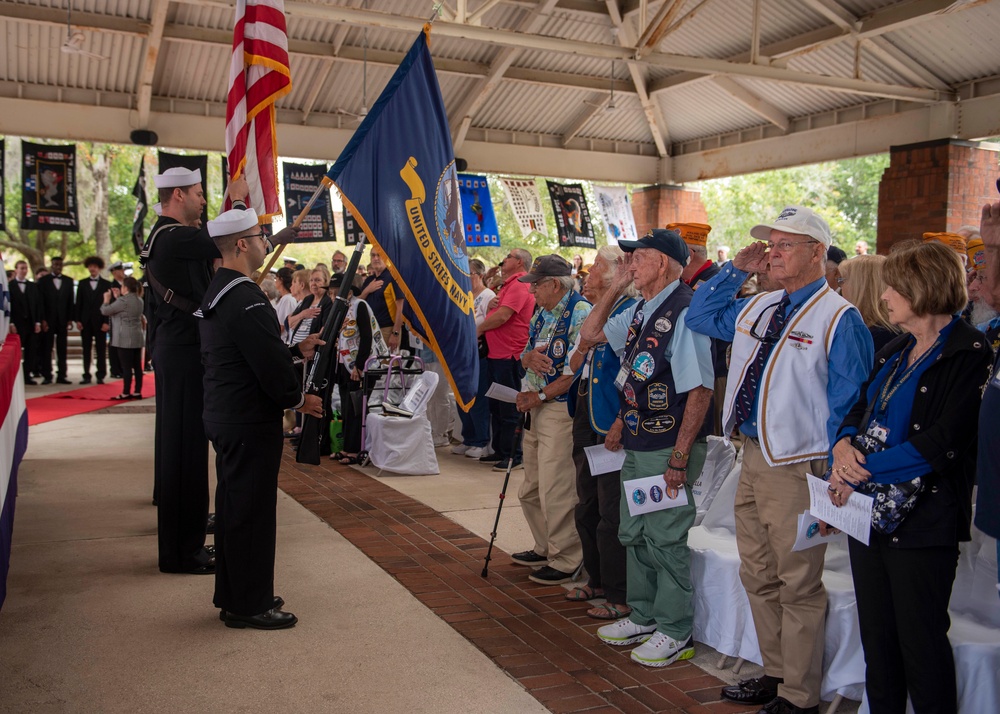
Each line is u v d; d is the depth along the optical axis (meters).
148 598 4.44
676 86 14.91
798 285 3.24
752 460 3.32
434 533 5.73
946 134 12.20
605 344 4.19
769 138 15.08
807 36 12.47
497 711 3.29
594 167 16.77
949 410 2.68
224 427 3.92
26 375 14.98
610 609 4.25
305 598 4.48
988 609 3.31
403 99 4.91
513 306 7.64
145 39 12.59
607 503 4.19
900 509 2.71
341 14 9.55
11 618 4.14
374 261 8.45
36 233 28.47
